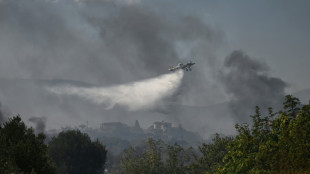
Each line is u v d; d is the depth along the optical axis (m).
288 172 70.31
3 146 70.81
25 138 78.06
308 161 68.81
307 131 76.00
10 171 61.28
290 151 74.38
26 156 71.88
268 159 81.19
